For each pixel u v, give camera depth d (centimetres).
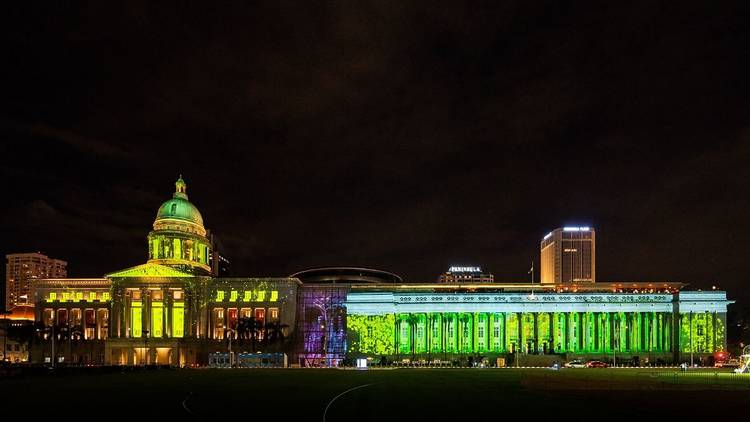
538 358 19825
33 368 12450
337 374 13200
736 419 5544
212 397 7331
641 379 10350
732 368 16738
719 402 6906
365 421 5188
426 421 5200
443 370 15450
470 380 10719
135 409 6084
